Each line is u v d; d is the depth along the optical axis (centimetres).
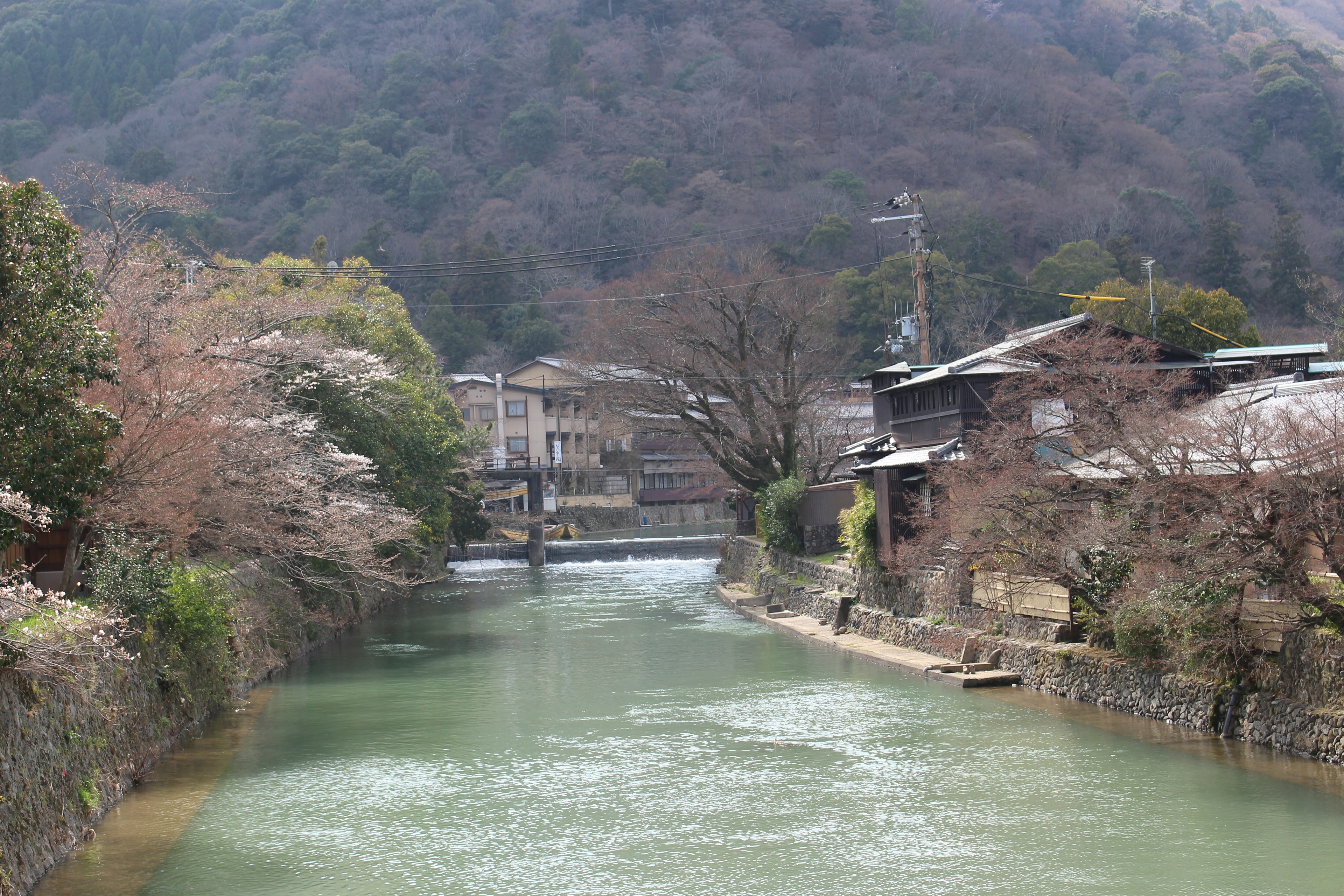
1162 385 2034
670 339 4006
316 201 8694
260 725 1964
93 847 1287
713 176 9156
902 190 8306
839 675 2330
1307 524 1457
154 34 10700
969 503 1989
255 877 1198
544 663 2653
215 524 2100
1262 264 6425
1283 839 1228
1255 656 1611
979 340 3778
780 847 1273
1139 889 1112
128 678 1573
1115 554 1862
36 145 8888
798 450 4441
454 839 1324
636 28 11450
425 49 10725
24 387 1207
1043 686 2023
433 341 7944
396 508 3170
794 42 11062
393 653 2856
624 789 1525
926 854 1237
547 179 9288
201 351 2003
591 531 7675
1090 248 6391
